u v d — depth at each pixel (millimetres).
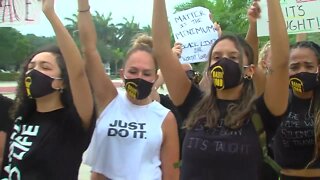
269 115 2947
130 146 3201
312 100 3527
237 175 2756
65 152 2961
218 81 2916
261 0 3975
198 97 3264
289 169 3623
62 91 3043
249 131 2824
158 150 3258
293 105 3623
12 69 47156
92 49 3352
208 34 4734
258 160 2807
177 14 4871
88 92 2992
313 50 3539
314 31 4359
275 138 3682
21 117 3072
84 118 3012
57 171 2916
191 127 2975
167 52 3289
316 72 3498
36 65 3043
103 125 3273
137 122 3254
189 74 4695
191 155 2889
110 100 3375
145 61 3273
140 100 3320
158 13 3324
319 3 4340
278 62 2900
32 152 2879
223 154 2781
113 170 3211
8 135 3256
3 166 3150
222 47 2992
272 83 2916
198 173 2852
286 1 4465
